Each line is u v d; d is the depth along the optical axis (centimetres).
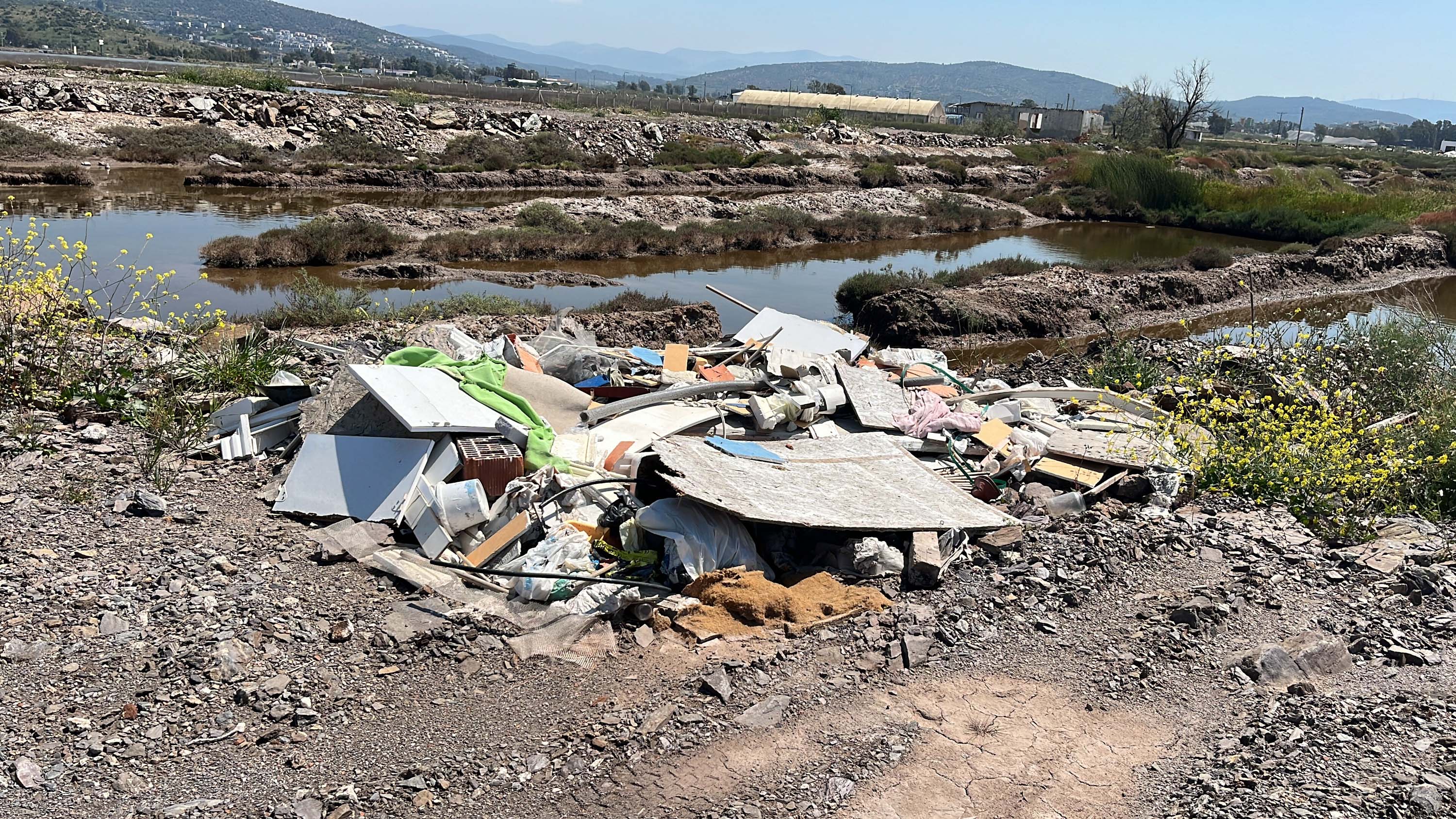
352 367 787
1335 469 892
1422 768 490
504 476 725
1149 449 921
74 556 618
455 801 461
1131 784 495
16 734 469
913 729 534
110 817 430
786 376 1014
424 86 7325
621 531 693
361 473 722
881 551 691
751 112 8719
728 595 635
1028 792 487
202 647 548
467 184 3769
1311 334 1324
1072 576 706
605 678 567
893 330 1945
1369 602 694
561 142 4734
